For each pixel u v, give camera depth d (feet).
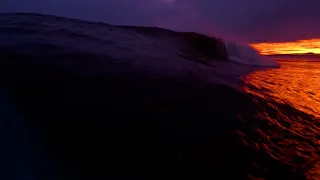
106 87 9.75
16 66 9.93
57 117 7.77
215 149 7.74
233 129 8.80
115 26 20.42
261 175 7.07
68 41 13.92
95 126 7.73
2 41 12.07
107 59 12.30
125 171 6.49
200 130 8.43
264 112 10.52
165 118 8.65
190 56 17.63
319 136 9.57
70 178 5.99
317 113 11.59
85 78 10.07
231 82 13.25
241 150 7.89
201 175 6.79
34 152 6.41
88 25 18.92
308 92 14.58
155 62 13.46
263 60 25.00
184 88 10.93
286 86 15.16
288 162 7.71
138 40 17.76
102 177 6.21
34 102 8.20
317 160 7.97
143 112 8.73
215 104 10.16
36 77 9.50
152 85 10.62
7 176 5.67
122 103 9.01
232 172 7.04
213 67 15.93
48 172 5.99
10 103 7.90
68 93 8.97
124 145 7.25
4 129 6.91
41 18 18.69
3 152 6.22
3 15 18.57
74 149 6.80
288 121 10.29
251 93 12.19
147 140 7.59
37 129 7.17
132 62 12.62
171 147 7.50
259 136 8.78
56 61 10.93
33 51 11.46
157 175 6.57
